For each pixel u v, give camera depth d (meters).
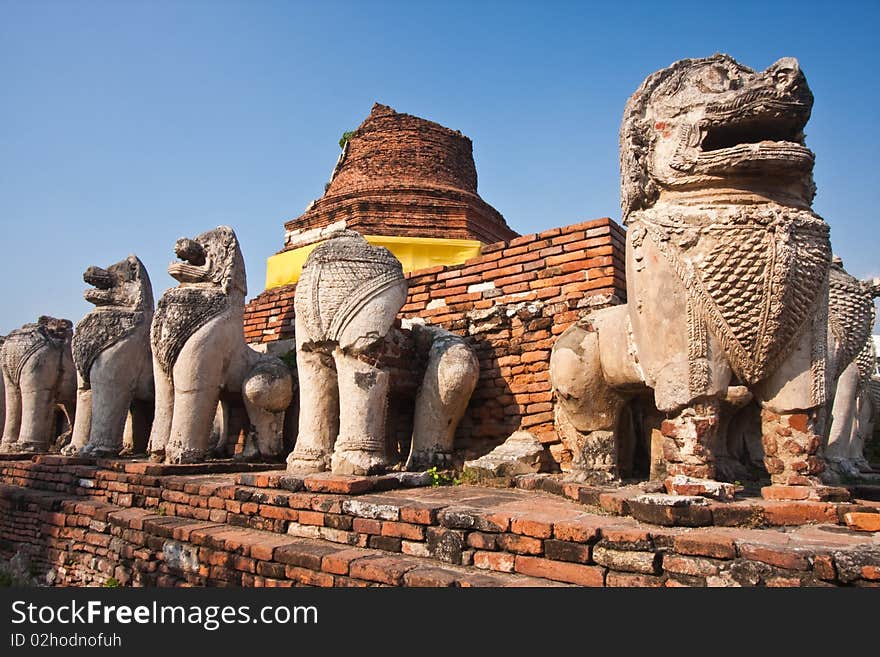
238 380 6.72
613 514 3.60
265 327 8.90
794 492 3.46
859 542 2.81
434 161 10.37
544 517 3.47
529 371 6.27
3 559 6.87
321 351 5.46
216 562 4.43
